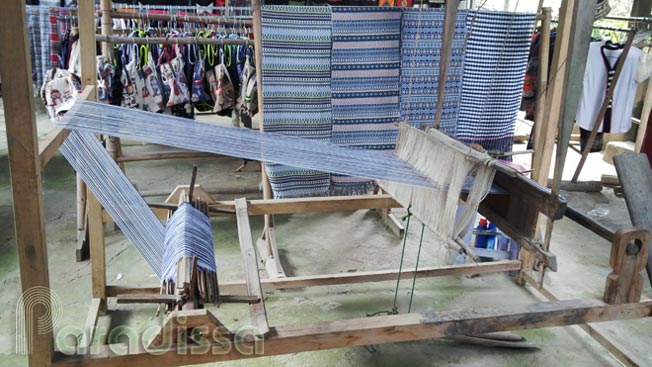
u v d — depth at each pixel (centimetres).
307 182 261
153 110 299
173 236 146
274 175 255
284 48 238
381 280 237
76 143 162
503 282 263
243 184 398
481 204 186
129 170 421
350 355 198
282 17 234
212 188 383
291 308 230
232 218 333
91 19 176
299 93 246
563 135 133
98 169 169
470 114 275
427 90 262
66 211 328
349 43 246
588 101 368
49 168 414
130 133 141
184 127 159
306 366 191
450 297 246
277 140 175
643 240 131
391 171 169
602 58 356
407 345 206
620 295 134
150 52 294
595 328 206
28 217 105
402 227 312
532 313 130
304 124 251
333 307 232
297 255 285
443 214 158
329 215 345
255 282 143
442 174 163
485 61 266
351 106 255
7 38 94
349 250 293
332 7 239
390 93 258
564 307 132
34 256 107
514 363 198
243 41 263
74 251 274
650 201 153
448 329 127
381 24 246
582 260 288
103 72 258
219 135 161
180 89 305
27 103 99
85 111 147
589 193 406
